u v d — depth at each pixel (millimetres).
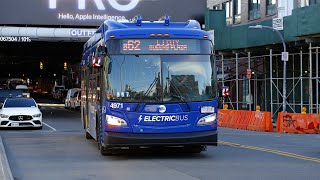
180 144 13578
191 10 37688
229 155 15172
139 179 10891
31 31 36531
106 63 13828
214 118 13906
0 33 36312
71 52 53312
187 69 13922
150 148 16375
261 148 17234
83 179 10984
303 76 34000
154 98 13617
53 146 17812
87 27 37500
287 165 13008
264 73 37469
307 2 34719
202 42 14148
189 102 13695
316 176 11219
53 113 44125
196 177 11078
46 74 106875
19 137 21391
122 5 37062
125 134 13492
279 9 37375
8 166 12305
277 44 31594
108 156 14969
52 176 11438
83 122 21562
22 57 60656
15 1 36250
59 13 36562
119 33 13914
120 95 13617
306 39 28438
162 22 15039
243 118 28828
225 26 38062
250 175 11336
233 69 41250
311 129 25719
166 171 11984
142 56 13844
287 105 33750
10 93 35656
